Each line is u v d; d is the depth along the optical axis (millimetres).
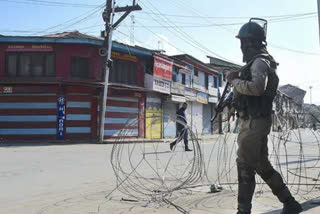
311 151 9477
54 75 17906
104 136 18734
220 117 4410
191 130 4832
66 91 17766
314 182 5066
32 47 17766
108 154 10570
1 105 17766
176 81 24031
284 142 4066
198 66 27219
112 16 16609
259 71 2707
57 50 17938
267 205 3668
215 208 3600
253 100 2822
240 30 3033
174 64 23453
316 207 3492
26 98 17734
